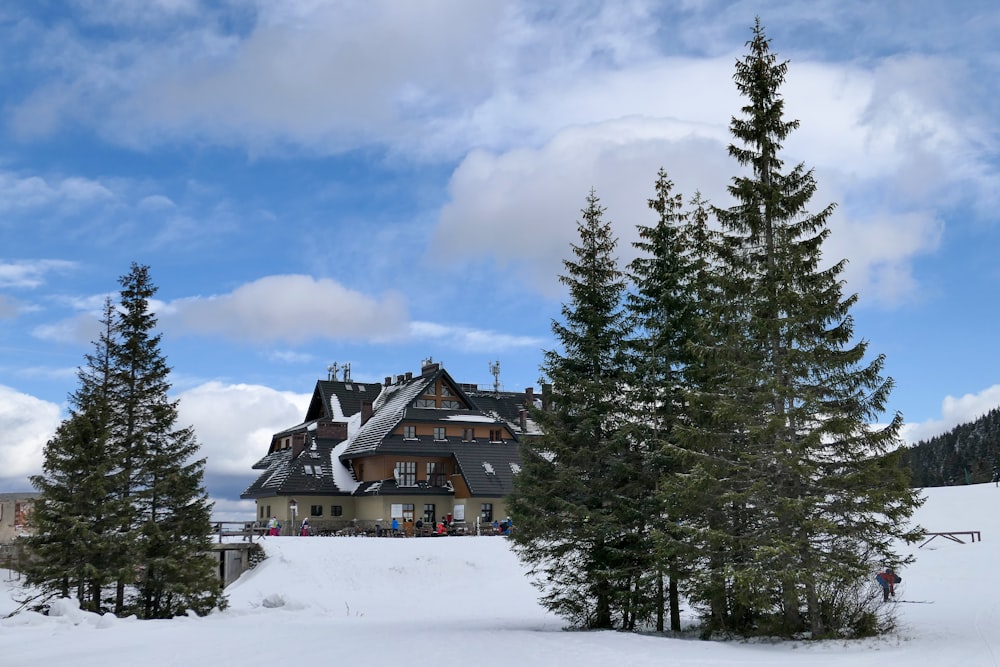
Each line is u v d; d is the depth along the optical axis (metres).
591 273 27.58
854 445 20.47
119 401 33.12
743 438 22.53
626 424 25.39
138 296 34.03
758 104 23.25
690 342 22.64
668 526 22.73
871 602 22.75
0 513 48.19
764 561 20.14
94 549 30.25
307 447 72.06
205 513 33.62
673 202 26.92
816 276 21.62
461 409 73.81
